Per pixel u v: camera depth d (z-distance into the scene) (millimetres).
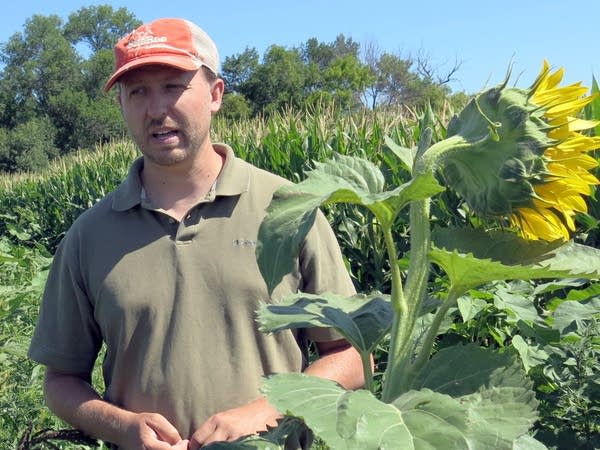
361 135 7742
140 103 2531
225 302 2559
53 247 15039
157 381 2562
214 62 2646
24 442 2793
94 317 2734
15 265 9016
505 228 1641
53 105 66312
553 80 1451
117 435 2557
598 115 4457
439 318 1502
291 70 56531
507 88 1466
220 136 11500
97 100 68125
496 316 3873
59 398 2748
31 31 67625
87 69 67938
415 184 1357
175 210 2623
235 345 2555
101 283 2621
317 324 1656
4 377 4660
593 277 1364
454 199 5023
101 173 14656
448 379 1441
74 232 2719
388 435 1203
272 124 9445
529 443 1554
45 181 17297
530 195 1420
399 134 7340
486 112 1467
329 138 8539
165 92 2523
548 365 2818
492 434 1205
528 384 1365
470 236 1571
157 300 2564
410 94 48625
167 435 2473
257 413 2449
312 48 77375
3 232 17125
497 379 1396
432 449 1188
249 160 9203
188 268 2568
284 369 2629
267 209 1415
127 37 2582
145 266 2592
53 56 67312
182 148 2541
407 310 1520
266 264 1376
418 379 1476
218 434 2393
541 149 1407
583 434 2605
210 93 2652
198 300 2559
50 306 2801
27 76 67062
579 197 1441
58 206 15289
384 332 1671
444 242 1577
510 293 3502
